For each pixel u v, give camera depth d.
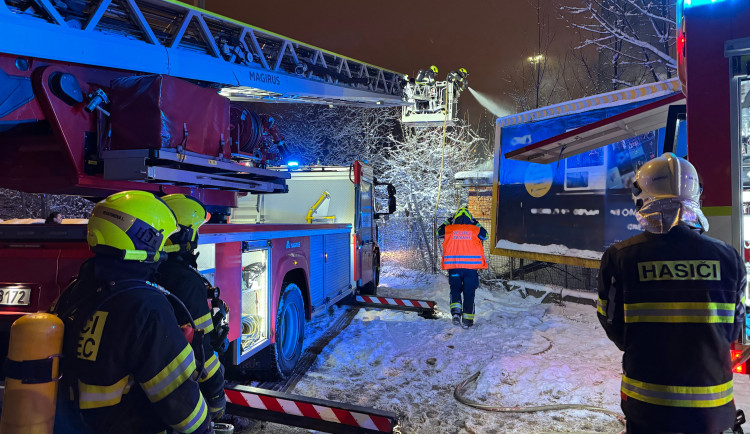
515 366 4.64
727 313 1.88
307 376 4.66
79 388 1.52
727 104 2.58
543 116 8.04
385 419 3.01
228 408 3.40
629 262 2.01
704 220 2.03
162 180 3.76
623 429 3.43
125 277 1.60
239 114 4.68
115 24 4.25
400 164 17.80
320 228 5.48
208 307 2.14
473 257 6.52
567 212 7.64
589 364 4.84
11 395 1.46
